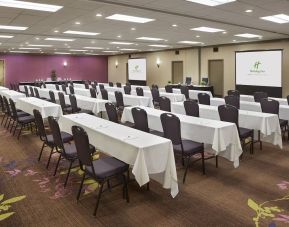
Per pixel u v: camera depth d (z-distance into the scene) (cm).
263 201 325
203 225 278
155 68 1795
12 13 610
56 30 866
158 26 805
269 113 535
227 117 468
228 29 870
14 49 1595
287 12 622
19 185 380
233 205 316
